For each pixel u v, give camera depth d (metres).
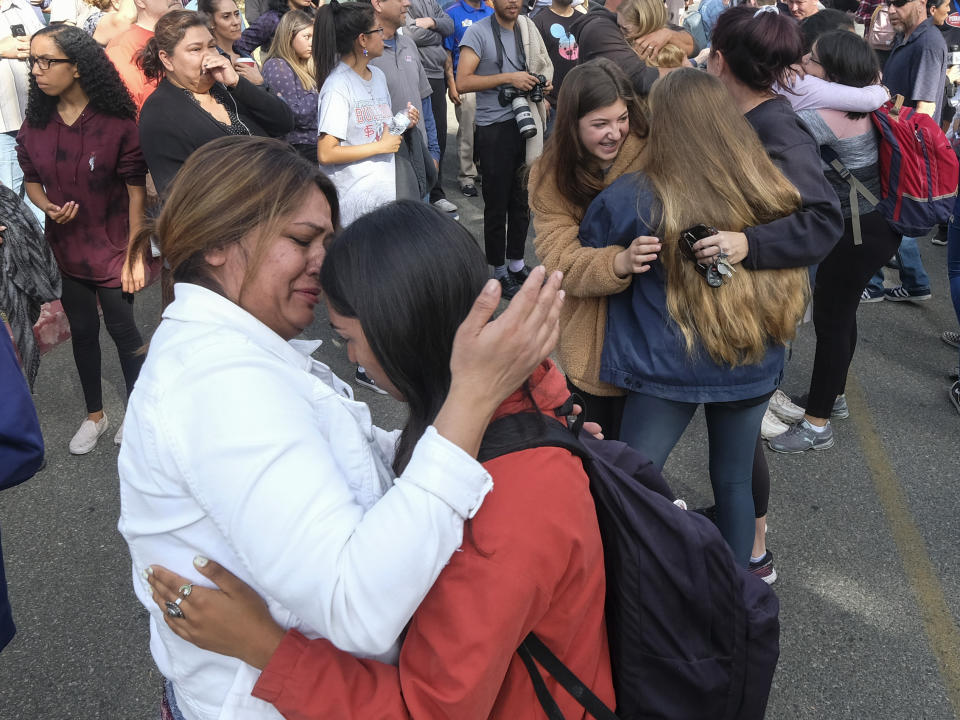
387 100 3.77
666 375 2.10
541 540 0.99
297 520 0.95
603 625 1.17
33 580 2.87
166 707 1.31
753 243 1.94
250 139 1.19
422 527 0.93
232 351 1.05
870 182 3.07
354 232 1.07
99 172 3.21
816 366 3.38
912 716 2.32
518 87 4.48
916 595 2.75
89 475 3.43
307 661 1.00
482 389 0.98
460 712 0.95
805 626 2.62
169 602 1.04
